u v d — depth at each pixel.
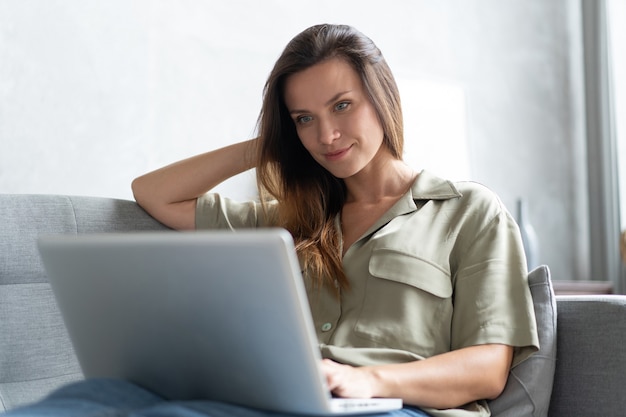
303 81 1.50
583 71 4.01
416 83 3.41
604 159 3.91
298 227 1.65
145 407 1.09
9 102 2.62
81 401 1.04
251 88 3.11
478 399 1.36
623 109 3.84
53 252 1.13
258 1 3.15
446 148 3.43
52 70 2.70
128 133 2.85
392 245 1.49
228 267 0.97
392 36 3.51
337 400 1.05
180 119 2.96
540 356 1.38
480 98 3.76
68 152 2.73
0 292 1.47
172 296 1.04
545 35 3.99
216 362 1.07
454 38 3.69
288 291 0.95
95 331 1.18
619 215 3.88
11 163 2.62
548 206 3.93
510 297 1.40
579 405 1.39
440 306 1.44
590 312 1.41
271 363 1.01
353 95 1.50
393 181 1.60
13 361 1.46
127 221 1.69
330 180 1.65
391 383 1.24
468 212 1.51
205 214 1.73
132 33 2.87
